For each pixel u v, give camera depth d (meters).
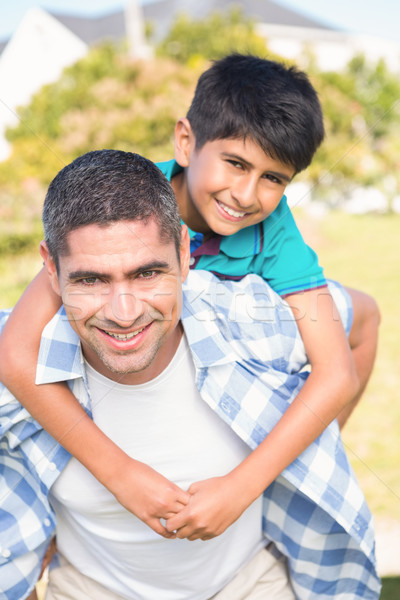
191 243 1.71
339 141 6.53
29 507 1.32
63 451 1.25
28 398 1.22
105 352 1.11
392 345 4.39
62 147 6.58
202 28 8.05
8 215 6.04
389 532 2.56
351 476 1.31
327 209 6.21
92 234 1.04
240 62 1.75
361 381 1.73
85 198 1.04
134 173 1.07
